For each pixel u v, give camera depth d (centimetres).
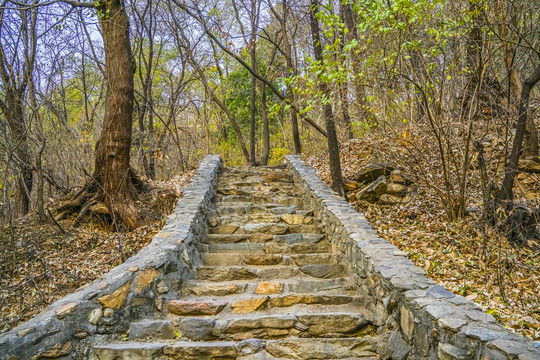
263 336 356
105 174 755
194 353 327
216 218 632
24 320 454
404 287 315
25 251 643
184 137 1450
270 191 800
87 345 323
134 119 1346
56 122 1166
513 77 747
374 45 645
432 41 632
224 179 889
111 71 761
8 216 739
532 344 213
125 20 769
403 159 769
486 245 515
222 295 423
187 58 1278
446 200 672
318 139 1446
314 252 542
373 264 372
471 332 233
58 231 712
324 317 363
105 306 341
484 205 577
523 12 607
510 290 443
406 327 302
